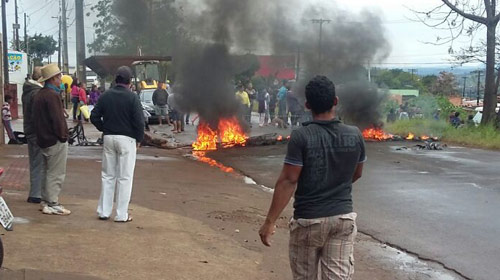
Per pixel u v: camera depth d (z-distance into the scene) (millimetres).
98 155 13805
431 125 21188
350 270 3848
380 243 7066
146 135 17188
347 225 3779
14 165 11391
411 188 10484
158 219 7328
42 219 6770
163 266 5395
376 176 11773
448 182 11133
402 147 17312
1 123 15164
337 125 3840
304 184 3764
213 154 15445
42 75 6844
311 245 3809
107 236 6230
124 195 6914
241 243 6629
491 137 18453
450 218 8242
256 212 8484
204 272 5359
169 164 13008
